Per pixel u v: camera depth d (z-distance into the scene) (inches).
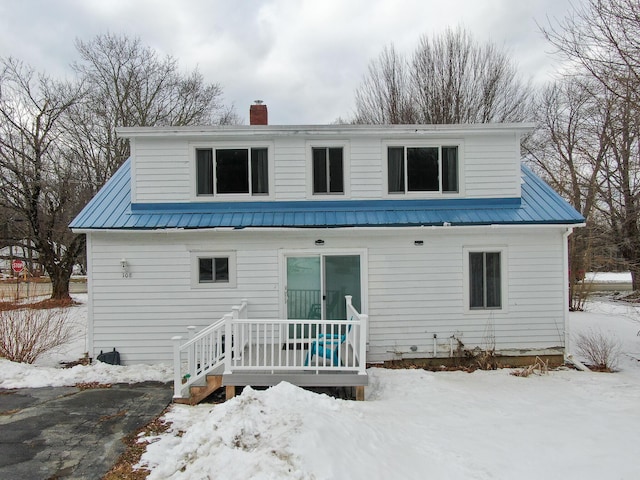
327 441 181.0
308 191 384.8
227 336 278.4
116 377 323.0
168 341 363.3
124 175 439.2
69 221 817.5
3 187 724.0
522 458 183.5
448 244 366.6
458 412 245.1
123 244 360.8
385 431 210.4
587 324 559.2
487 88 966.4
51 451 200.1
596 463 177.2
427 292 365.7
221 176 386.0
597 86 493.0
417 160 389.4
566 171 852.6
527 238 366.9
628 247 654.5
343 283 368.8
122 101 1005.8
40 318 408.8
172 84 1107.3
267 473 154.9
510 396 277.0
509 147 386.9
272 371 278.8
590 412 243.6
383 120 1043.9
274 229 355.3
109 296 360.8
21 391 291.6
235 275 365.4
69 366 367.2
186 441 193.2
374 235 366.0
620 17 365.7
